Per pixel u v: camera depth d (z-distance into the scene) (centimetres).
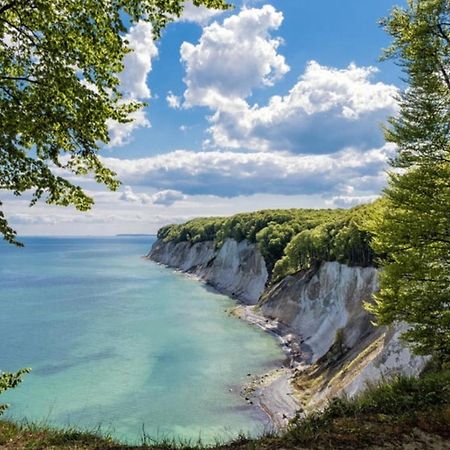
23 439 1021
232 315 8112
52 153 1064
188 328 7094
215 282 12581
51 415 3694
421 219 1798
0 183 966
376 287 5472
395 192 1892
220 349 5844
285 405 3903
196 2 1055
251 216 13138
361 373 3262
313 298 6775
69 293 11231
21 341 6244
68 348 5884
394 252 1933
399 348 3027
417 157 1852
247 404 3962
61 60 1016
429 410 1171
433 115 1780
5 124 914
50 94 1018
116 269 18775
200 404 3962
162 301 9894
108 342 6203
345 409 1216
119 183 1202
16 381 1116
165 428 3441
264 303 7981
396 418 1121
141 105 1147
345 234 6275
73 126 1018
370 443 973
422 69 1792
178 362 5262
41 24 968
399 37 1878
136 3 1005
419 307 1805
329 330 5888
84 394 4219
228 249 13062
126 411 3806
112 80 1096
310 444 973
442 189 1811
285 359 5412
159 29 1066
